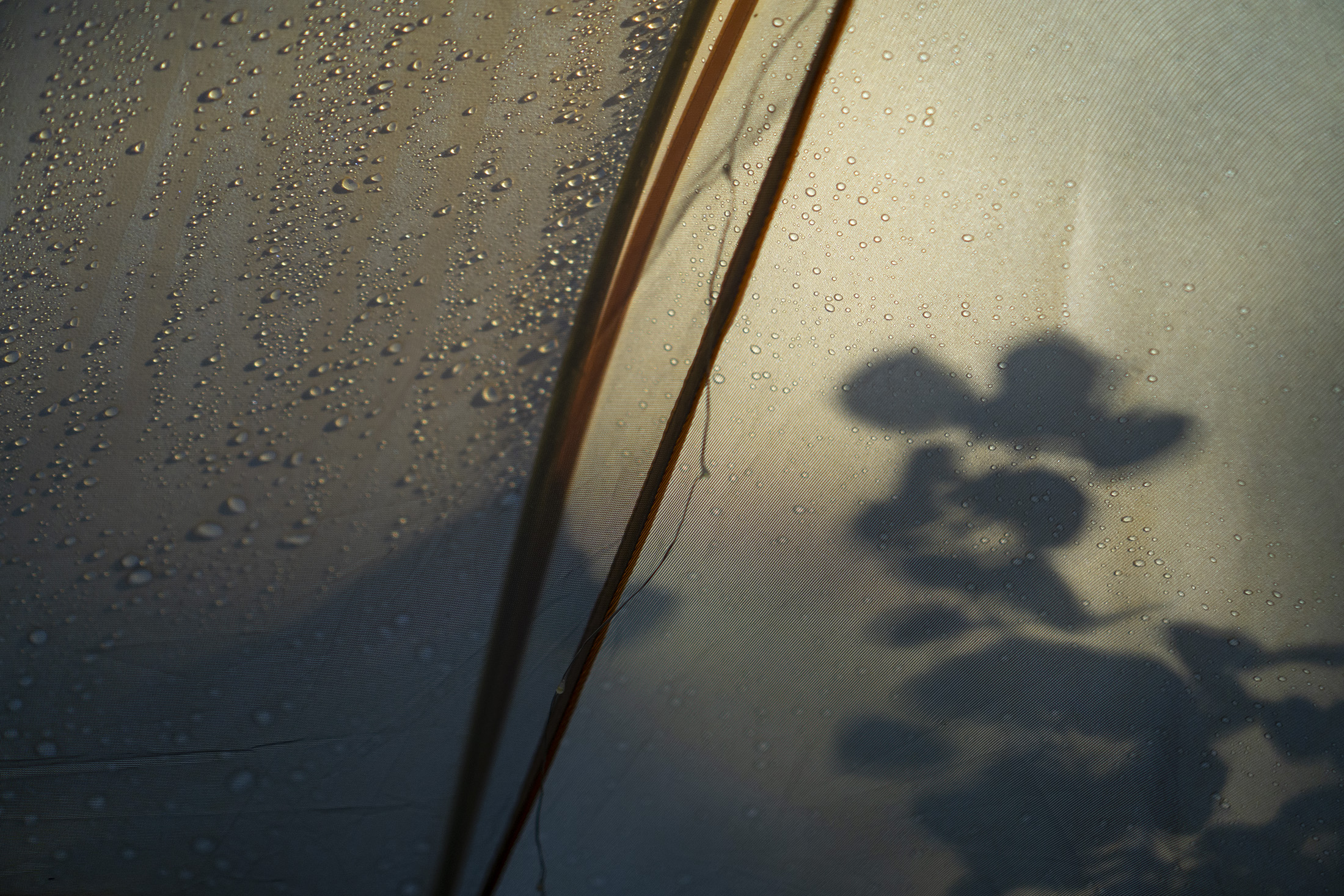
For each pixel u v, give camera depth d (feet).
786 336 1.70
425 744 1.69
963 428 1.72
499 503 1.66
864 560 1.71
